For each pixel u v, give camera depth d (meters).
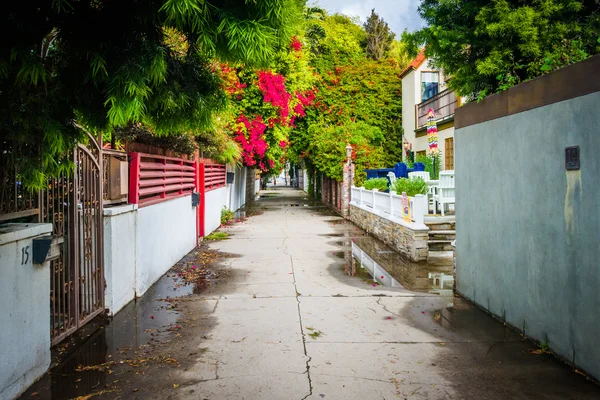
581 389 3.57
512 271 4.98
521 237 4.78
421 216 9.31
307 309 5.79
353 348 4.45
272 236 12.93
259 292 6.68
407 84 22.06
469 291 6.14
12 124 2.84
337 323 5.23
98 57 2.70
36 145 3.10
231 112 15.05
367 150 19.59
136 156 6.48
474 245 5.96
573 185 3.91
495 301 5.39
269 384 3.68
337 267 8.55
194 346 4.52
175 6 2.46
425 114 19.45
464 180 6.23
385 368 3.98
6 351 3.28
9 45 2.56
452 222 10.68
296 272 8.09
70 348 4.47
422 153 19.86
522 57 5.30
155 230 7.42
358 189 16.14
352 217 16.88
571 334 3.98
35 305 3.70
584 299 3.79
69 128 3.19
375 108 23.59
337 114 23.75
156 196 7.95
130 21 2.88
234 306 5.95
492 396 3.47
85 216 5.05
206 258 9.48
